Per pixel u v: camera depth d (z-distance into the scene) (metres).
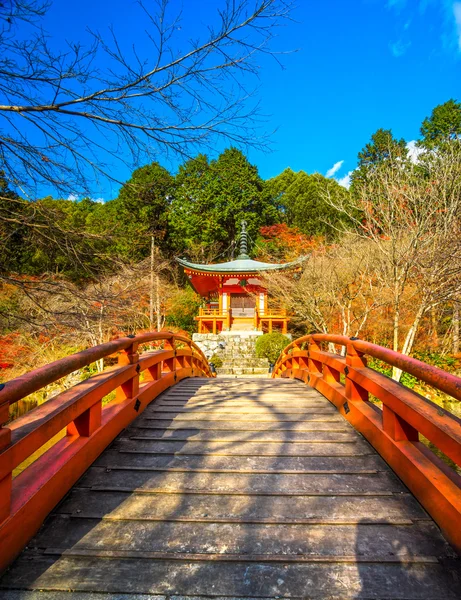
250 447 2.88
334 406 4.02
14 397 1.64
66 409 2.18
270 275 15.08
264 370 14.18
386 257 8.93
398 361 2.34
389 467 2.52
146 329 14.48
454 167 7.68
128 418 3.34
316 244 16.92
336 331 11.93
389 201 8.73
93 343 8.77
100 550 1.70
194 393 4.80
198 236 25.55
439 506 1.86
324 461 2.63
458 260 6.55
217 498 2.16
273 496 2.19
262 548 1.73
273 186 33.00
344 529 1.87
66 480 2.16
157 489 2.24
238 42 2.57
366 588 1.50
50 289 3.89
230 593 1.47
